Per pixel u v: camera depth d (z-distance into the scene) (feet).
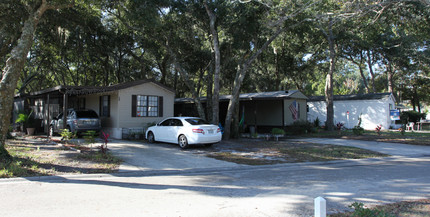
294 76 102.06
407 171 27.73
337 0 41.39
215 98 51.88
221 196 18.34
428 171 27.73
